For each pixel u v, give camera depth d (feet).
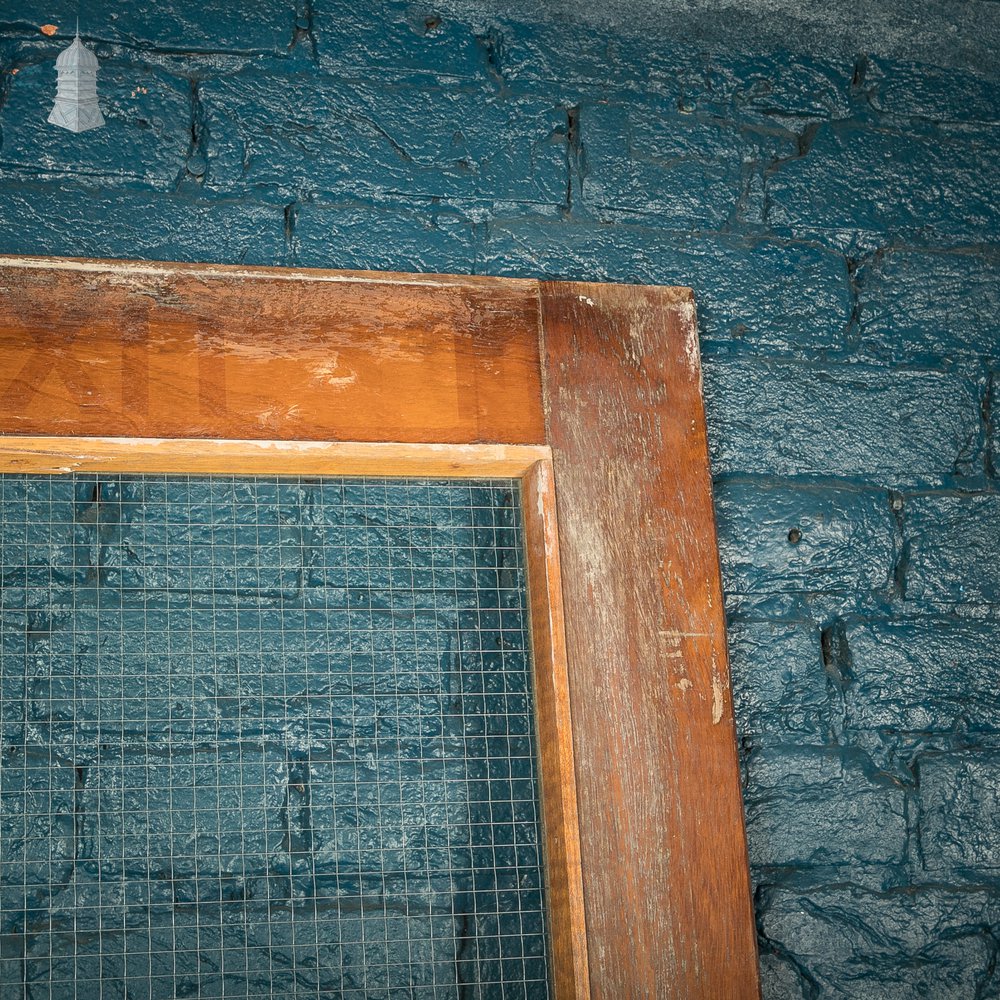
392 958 5.03
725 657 5.33
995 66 6.72
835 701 5.68
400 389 5.37
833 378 6.09
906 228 6.39
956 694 5.79
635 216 6.11
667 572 5.38
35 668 5.00
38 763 4.92
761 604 5.73
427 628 5.39
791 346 6.09
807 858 5.45
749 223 6.23
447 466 5.38
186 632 5.17
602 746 5.10
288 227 5.71
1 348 5.02
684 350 5.70
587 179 6.10
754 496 5.85
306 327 5.34
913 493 6.02
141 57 5.73
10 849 4.83
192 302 5.26
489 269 5.88
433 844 5.18
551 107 6.15
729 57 6.41
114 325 5.16
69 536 5.16
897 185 6.44
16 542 5.10
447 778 5.25
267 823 5.07
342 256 5.74
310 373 5.29
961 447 6.14
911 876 5.52
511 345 5.53
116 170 5.58
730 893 5.06
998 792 5.70
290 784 5.12
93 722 5.01
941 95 6.62
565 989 4.87
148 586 5.18
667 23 6.36
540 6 6.23
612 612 5.27
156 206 5.58
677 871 5.03
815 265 6.23
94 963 4.80
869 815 5.55
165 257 5.53
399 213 5.85
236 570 5.28
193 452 5.08
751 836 5.43
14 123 5.52
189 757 5.06
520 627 5.46
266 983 4.91
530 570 5.40
